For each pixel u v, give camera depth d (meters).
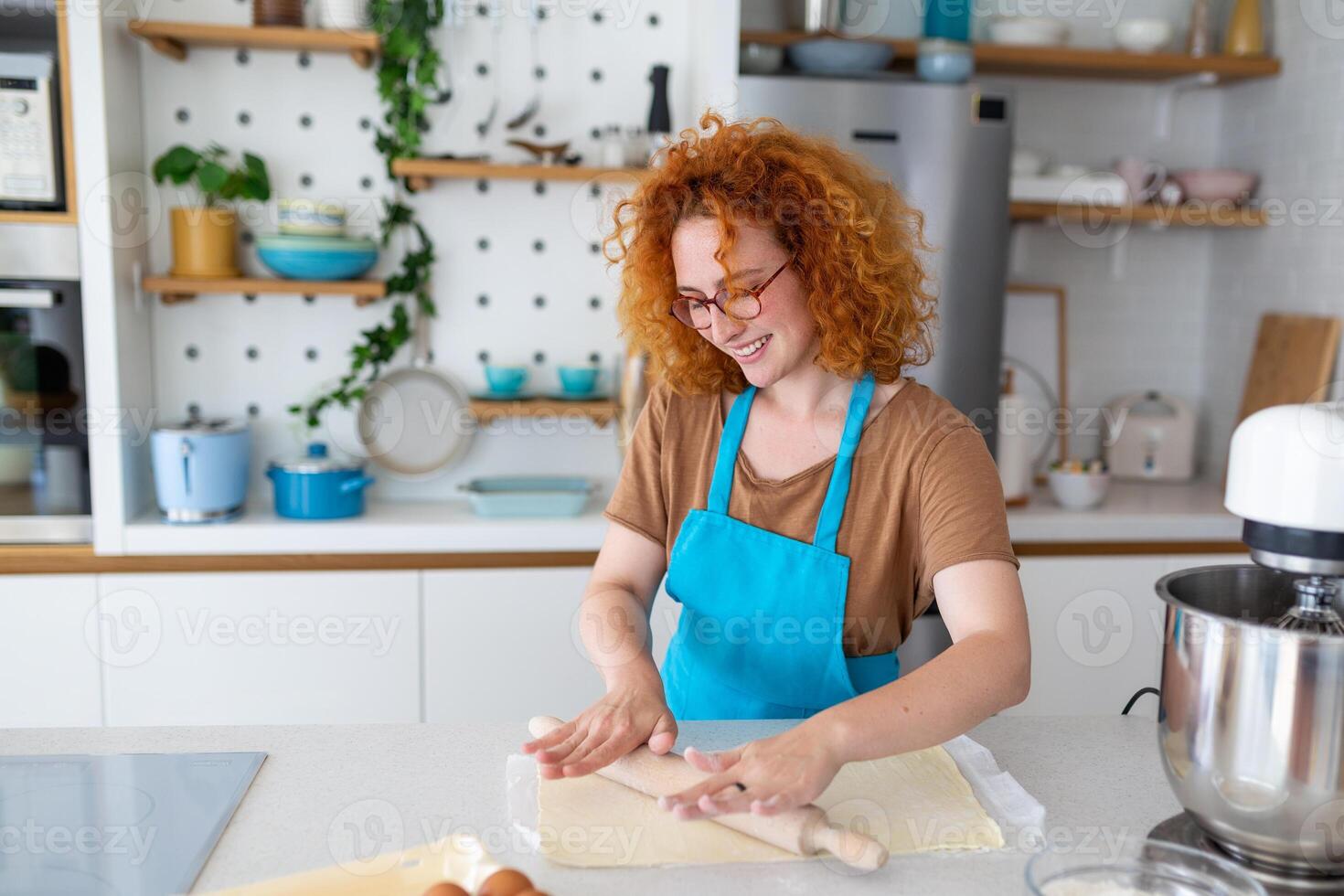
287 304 2.80
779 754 1.02
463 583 2.54
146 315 2.70
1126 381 3.26
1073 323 3.21
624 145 2.64
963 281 2.62
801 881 0.96
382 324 2.81
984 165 2.60
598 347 2.89
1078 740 1.31
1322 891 0.94
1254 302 3.05
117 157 2.48
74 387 2.44
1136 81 3.15
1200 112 3.20
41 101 2.37
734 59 2.50
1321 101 2.78
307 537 2.51
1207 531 2.73
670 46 2.82
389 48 2.61
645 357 2.64
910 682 1.10
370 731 1.29
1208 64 2.91
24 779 1.14
